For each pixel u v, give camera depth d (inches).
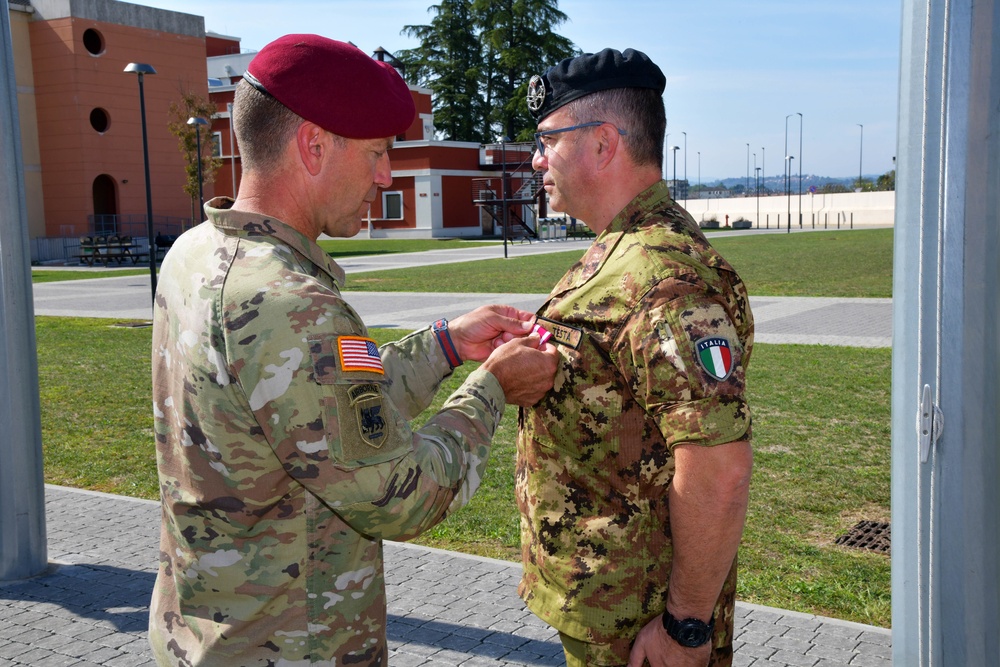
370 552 68.7
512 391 75.6
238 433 62.9
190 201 1551.4
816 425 287.0
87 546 194.4
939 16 71.0
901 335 77.2
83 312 674.8
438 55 2454.5
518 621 154.3
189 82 1535.4
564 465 77.9
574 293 76.5
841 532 195.6
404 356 83.4
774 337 474.3
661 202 77.7
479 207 1860.2
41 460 178.7
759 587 166.4
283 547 64.7
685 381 67.6
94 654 146.6
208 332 63.3
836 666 135.3
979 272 71.3
